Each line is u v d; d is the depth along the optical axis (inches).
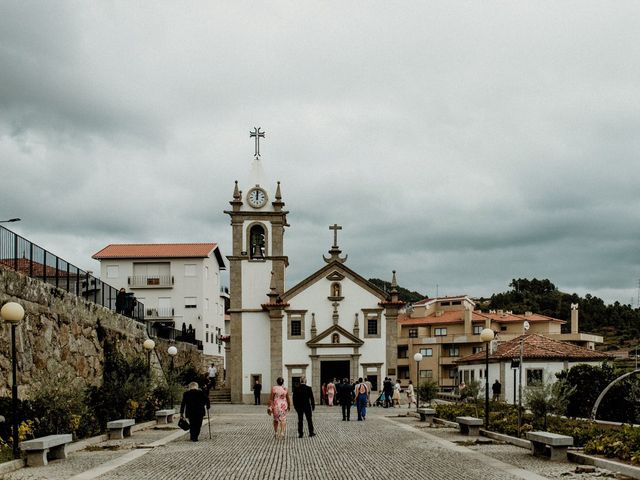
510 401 1893.5
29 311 978.1
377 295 2327.8
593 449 661.9
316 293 2326.5
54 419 787.4
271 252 2412.6
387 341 2306.8
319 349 2294.5
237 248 2407.7
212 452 760.3
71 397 855.7
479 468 620.1
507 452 751.1
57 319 1091.9
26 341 956.0
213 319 3422.7
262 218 2425.0
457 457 706.2
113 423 916.6
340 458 701.3
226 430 1085.8
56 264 1130.7
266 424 1236.5
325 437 947.3
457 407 1293.1
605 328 4397.1
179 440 905.5
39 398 794.2
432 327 3533.5
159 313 3149.6
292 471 604.7
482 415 1106.1
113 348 1320.1
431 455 725.3
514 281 5290.4
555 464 646.5
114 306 1614.2
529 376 1875.0
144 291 3161.9
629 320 4421.8
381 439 914.1
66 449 745.0
